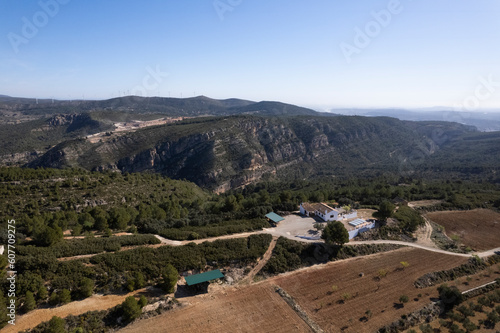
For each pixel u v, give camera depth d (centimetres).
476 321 5088
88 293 4869
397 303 5412
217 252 6344
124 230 7650
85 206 9681
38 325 4172
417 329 4847
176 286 5519
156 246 6431
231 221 8269
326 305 5250
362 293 5631
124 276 5397
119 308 4694
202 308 4959
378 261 6781
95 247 5962
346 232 6831
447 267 6731
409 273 6397
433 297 5659
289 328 4616
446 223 9356
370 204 10762
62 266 5184
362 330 4700
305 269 6331
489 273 6719
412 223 8394
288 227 8019
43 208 8912
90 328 4297
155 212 8694
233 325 4612
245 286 5634
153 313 4731
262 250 6606
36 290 4666
